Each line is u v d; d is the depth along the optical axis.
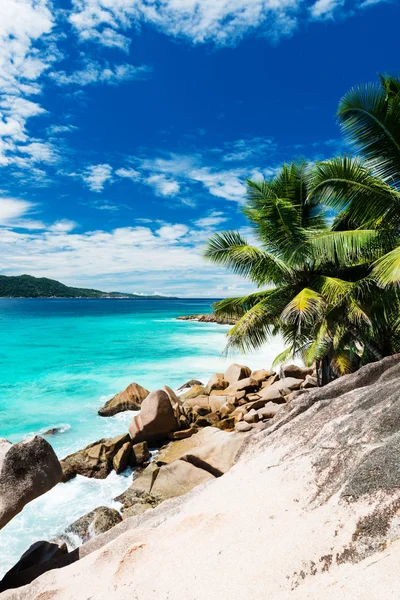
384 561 1.87
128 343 37.88
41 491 4.02
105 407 16.11
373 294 10.49
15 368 25.56
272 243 11.83
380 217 9.37
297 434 4.43
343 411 4.33
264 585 2.11
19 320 68.94
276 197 11.55
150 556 2.90
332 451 3.27
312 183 9.41
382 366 6.02
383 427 3.16
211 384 18.91
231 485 3.92
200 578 2.36
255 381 18.56
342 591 1.80
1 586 4.71
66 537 7.77
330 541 2.20
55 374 23.80
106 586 2.81
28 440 4.13
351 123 8.09
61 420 15.22
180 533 3.08
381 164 8.30
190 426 13.48
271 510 2.83
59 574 3.47
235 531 2.71
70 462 10.76
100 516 8.03
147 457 11.27
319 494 2.79
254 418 13.45
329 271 12.14
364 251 10.02
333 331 11.27
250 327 11.51
